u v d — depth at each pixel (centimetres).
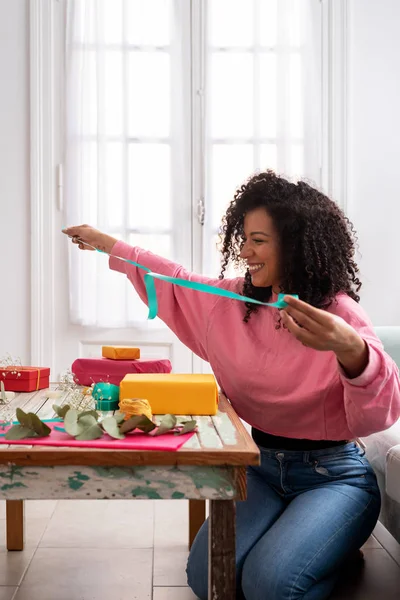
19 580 189
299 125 331
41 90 326
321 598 162
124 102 325
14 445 129
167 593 181
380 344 154
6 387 193
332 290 171
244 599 171
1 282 329
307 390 167
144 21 325
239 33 328
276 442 179
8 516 208
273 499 179
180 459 125
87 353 332
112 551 210
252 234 172
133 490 126
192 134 329
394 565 201
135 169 327
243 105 329
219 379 184
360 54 333
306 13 328
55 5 326
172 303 192
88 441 130
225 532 129
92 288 327
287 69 326
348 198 334
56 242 330
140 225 328
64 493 125
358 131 334
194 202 331
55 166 329
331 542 162
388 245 337
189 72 328
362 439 216
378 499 177
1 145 327
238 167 329
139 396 158
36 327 329
